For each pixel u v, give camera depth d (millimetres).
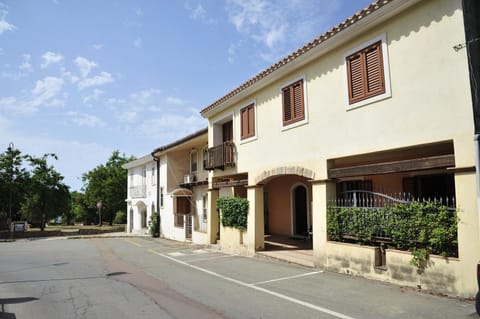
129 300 6484
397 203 7105
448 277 6020
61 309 5992
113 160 44156
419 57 6828
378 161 9484
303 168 9688
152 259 12203
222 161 13734
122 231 33250
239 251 12508
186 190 19656
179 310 5777
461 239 5883
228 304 6066
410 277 6637
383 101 7492
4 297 6953
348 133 8328
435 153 7980
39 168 34062
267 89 11539
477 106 5809
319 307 5742
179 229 20500
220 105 14156
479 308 4652
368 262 7547
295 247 11969
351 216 8102
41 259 12859
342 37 8344
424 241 6414
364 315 5273
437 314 5168
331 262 8523
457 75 6180
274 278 8117
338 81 8680
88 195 44375
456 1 6270
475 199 5754
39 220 37906
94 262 11750
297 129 10023
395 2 6969
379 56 7629
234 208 12922
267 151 11359
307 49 9219
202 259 11797
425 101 6672
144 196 27188
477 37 5914
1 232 27938
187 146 20938
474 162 5797
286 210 14797
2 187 29062
